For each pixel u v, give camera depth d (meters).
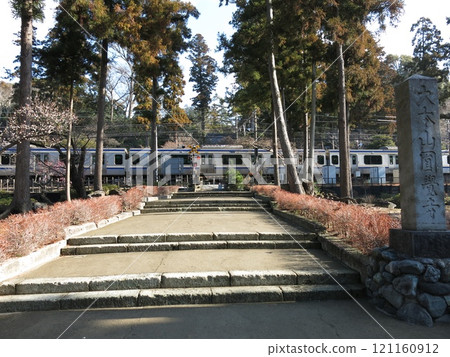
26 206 10.47
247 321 3.18
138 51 13.95
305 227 6.72
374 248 3.76
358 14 10.91
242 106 19.22
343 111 12.19
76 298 3.63
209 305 3.63
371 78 15.16
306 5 10.38
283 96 16.73
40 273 4.29
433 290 3.03
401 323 3.07
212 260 4.82
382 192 22.66
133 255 5.24
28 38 10.62
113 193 14.84
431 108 3.45
